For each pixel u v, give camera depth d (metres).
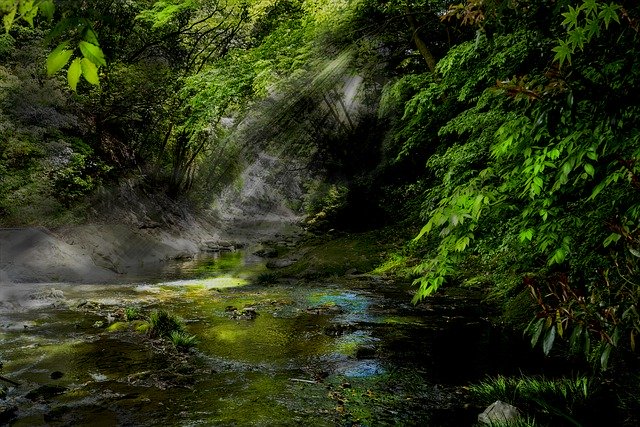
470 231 2.64
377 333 7.11
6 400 4.44
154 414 4.23
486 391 4.62
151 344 6.39
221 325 7.60
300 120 21.66
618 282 1.87
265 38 12.77
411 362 5.77
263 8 12.52
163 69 17.81
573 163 2.18
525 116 2.48
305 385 5.00
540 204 2.83
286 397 4.67
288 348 6.37
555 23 2.40
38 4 1.14
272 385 5.00
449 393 4.78
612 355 4.59
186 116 17.69
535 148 2.44
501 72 5.60
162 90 17.56
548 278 2.02
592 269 2.79
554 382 4.62
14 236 11.95
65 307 8.60
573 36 1.83
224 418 4.18
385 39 11.97
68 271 11.84
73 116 14.52
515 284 6.72
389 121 18.42
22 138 13.25
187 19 17.28
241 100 13.78
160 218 20.17
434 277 2.80
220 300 9.66
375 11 11.51
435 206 6.86
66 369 5.36
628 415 3.87
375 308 8.83
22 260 11.33
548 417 3.99
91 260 13.14
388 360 5.85
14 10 1.12
